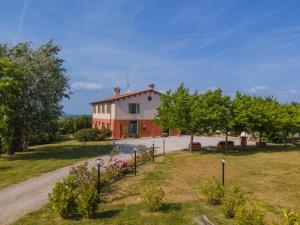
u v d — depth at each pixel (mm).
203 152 34312
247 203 14250
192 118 33406
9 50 36062
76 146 41250
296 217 9094
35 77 34719
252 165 25562
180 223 12047
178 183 18750
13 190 18172
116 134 53000
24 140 37531
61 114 37969
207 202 14602
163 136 54781
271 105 39656
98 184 16031
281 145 42656
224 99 35156
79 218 12922
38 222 12664
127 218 12688
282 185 18328
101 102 57250
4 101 29938
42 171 23703
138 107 54344
